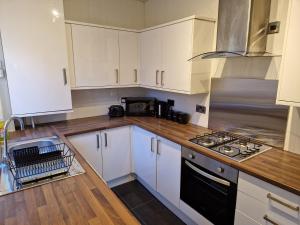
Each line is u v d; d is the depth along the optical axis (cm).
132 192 272
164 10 282
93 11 276
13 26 200
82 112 293
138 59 288
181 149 201
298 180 130
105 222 92
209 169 175
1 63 212
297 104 140
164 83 247
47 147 177
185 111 269
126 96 328
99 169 258
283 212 131
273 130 183
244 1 158
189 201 202
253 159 160
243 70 200
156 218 227
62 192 114
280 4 167
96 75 260
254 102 195
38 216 96
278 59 173
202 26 208
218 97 226
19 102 214
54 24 217
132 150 281
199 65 217
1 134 182
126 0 300
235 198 158
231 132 219
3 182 126
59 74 228
